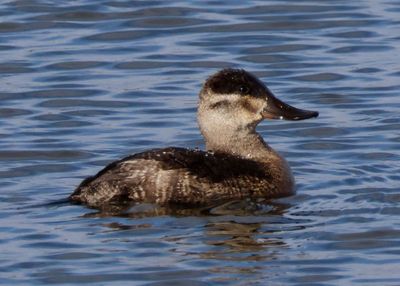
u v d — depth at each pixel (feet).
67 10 74.49
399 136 57.11
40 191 50.01
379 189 49.93
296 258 43.04
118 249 43.65
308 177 51.90
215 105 50.57
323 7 74.74
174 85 64.34
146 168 47.85
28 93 63.26
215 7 75.00
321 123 59.16
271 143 56.95
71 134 57.82
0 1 76.13
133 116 60.29
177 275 41.70
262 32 71.36
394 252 43.62
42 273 42.01
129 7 74.84
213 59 67.77
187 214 46.70
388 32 70.90
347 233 45.06
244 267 42.29
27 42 70.18
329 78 65.00
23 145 56.13
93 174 52.54
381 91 63.05
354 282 41.42
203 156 48.85
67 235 44.80
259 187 48.85
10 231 45.29
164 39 70.69
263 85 50.93
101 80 65.10
